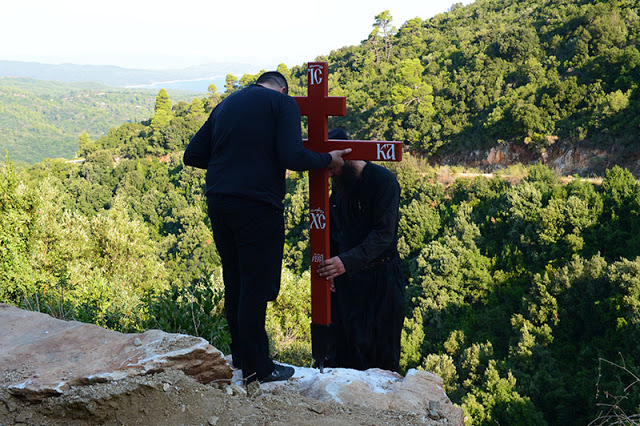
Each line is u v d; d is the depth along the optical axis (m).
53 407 1.76
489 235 36.44
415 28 105.06
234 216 2.27
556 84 50.03
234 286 2.63
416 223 41.28
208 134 2.54
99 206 87.56
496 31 75.19
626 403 15.60
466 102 61.00
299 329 12.43
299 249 49.00
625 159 43.72
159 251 62.84
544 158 48.66
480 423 20.38
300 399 2.24
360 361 3.55
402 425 2.10
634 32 55.75
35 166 106.25
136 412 1.80
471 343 28.16
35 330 2.24
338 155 2.65
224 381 2.18
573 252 30.44
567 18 67.19
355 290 3.54
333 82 94.62
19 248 11.93
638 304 22.05
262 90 2.38
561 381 21.48
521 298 29.17
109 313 5.54
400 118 63.28
